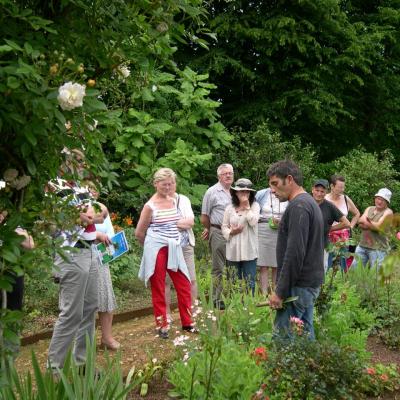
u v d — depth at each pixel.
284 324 4.63
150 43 2.86
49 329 7.08
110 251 5.38
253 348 4.66
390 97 19.28
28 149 2.41
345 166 15.73
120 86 3.24
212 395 4.26
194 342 4.77
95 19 2.67
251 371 4.28
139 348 6.09
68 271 4.67
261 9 16.73
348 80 17.28
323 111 16.61
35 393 3.26
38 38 2.51
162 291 6.48
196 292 7.27
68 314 4.75
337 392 4.10
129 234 10.09
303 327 4.50
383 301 7.26
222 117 17.09
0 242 2.50
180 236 6.61
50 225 2.80
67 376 3.24
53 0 2.63
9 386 2.83
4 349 2.65
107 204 10.99
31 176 2.71
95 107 2.42
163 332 6.40
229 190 7.93
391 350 6.40
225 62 15.80
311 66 17.06
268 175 4.64
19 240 2.51
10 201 2.66
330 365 4.12
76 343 5.02
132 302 8.68
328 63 17.25
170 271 6.64
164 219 6.52
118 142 10.80
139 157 11.05
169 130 12.16
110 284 5.93
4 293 2.62
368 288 7.41
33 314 7.41
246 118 16.39
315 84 16.78
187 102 11.84
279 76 16.92
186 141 12.40
